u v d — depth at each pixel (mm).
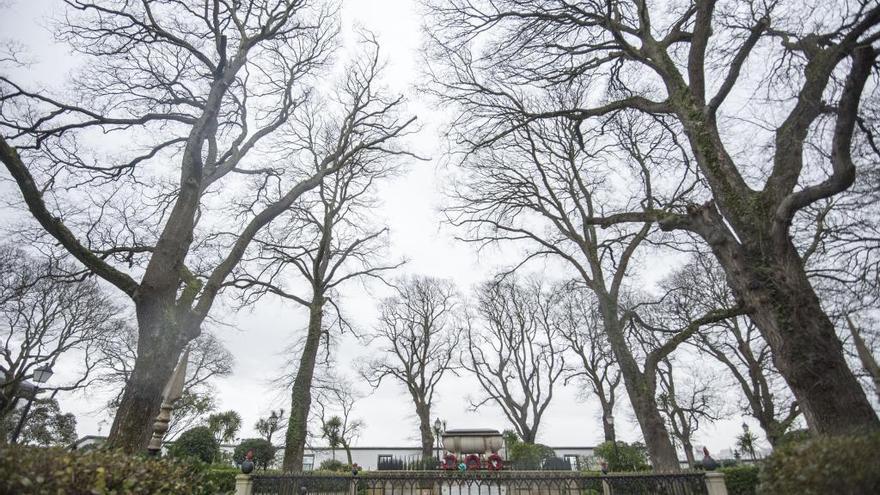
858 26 6004
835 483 3539
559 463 16516
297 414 15430
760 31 8078
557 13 11266
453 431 15750
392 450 41750
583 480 8453
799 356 5953
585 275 14945
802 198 6246
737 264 7023
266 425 30125
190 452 18469
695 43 9055
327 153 18062
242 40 11352
